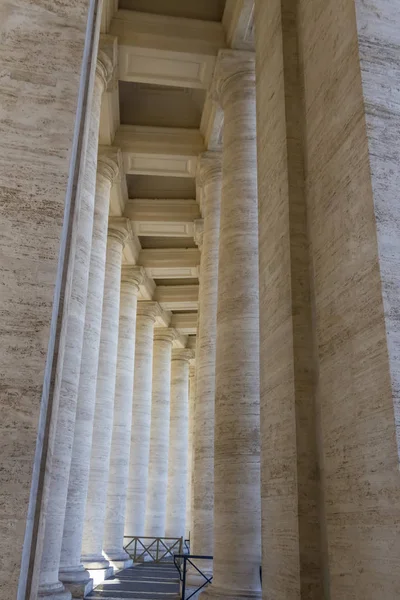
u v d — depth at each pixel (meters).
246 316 13.89
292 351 7.46
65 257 6.78
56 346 6.45
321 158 7.68
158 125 23.58
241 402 13.10
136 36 18.39
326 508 6.57
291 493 7.07
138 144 23.09
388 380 5.45
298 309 7.62
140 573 23.92
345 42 7.23
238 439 12.80
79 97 7.33
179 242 32.25
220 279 14.77
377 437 5.55
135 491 32.59
